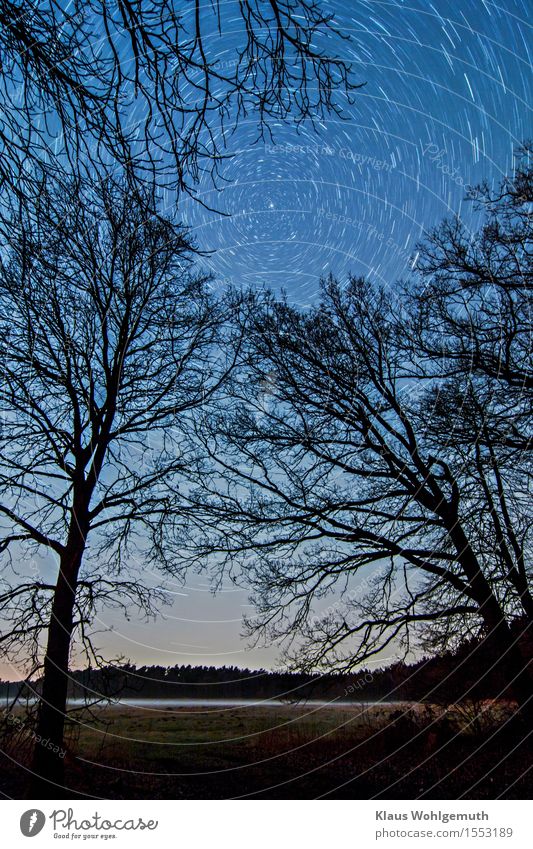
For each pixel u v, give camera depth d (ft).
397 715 48.52
